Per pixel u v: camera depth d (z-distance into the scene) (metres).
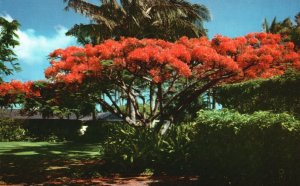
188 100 15.08
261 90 13.78
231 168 8.54
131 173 13.04
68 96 14.34
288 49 13.95
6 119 37.41
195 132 10.27
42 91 14.23
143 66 12.59
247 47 13.48
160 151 13.01
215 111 9.65
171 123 15.16
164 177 12.14
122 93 18.33
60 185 11.32
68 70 13.36
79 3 23.64
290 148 6.87
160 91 13.99
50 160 17.98
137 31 25.61
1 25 23.20
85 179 12.29
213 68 13.02
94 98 14.95
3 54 23.23
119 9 24.81
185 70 12.19
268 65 13.34
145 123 15.21
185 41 13.82
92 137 35.62
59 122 37.06
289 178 6.87
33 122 37.12
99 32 25.25
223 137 8.84
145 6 25.84
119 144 14.12
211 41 13.59
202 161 9.78
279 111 12.95
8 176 13.15
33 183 11.76
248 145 7.92
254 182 7.73
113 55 12.92
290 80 12.61
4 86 13.71
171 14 25.84
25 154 21.31
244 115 8.75
